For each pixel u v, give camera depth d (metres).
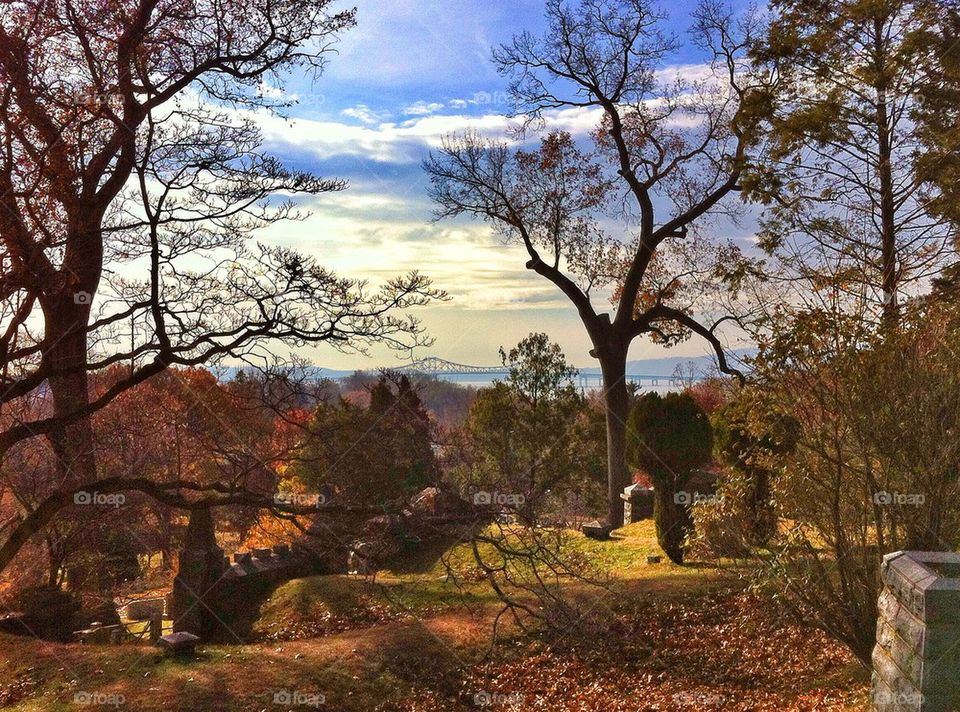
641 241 28.05
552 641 12.42
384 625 13.48
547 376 27.86
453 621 13.34
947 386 8.30
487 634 12.62
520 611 13.61
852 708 8.03
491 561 17.56
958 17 17.33
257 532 18.69
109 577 16.41
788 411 8.97
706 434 15.82
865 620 8.51
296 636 13.95
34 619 13.84
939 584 5.98
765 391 9.23
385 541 11.80
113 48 11.84
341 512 11.28
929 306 9.08
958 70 17.34
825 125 18.56
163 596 19.59
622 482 27.47
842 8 18.88
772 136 19.98
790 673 10.15
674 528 15.79
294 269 10.82
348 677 10.62
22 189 10.64
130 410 15.87
